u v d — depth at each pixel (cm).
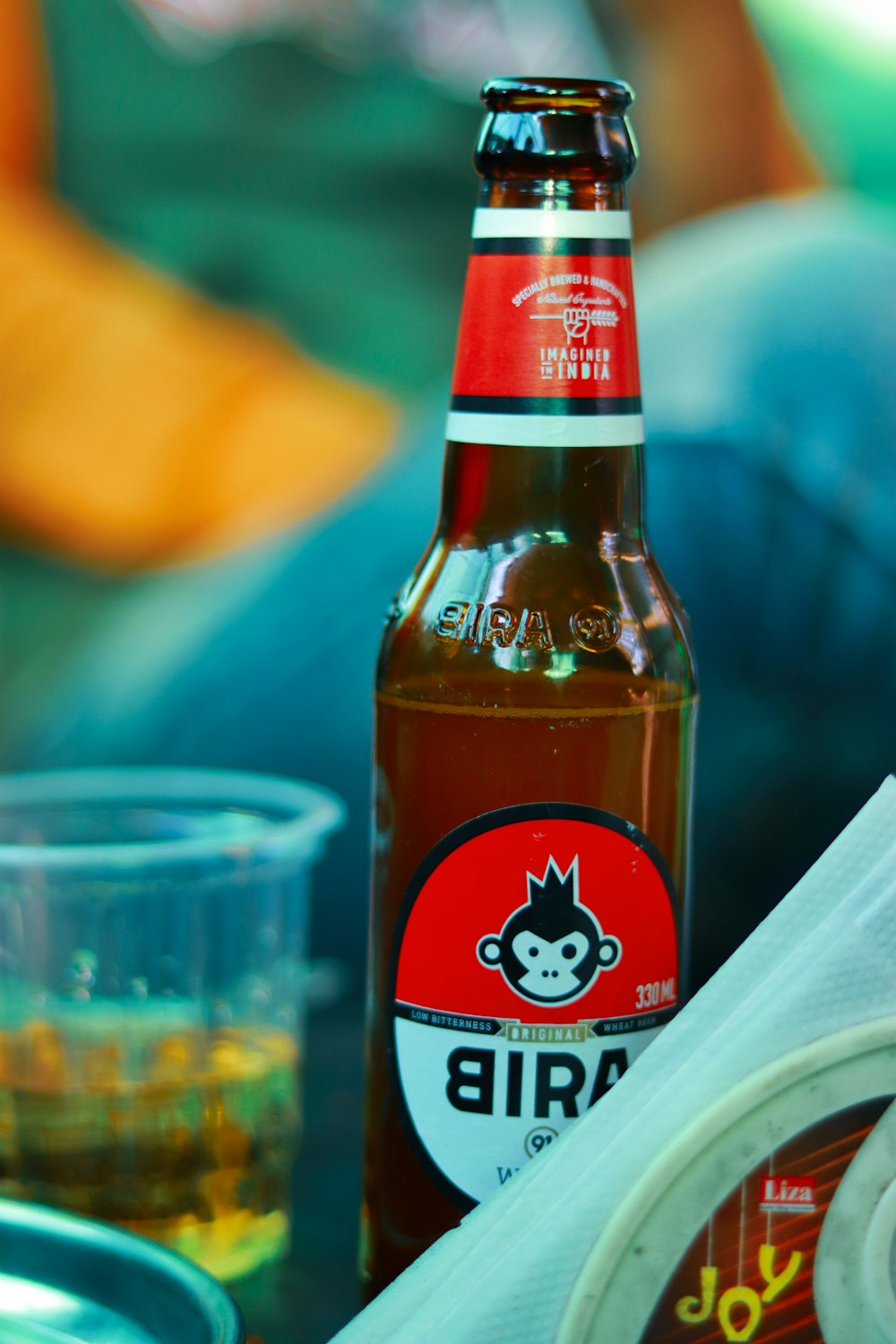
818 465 133
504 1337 74
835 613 134
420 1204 79
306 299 159
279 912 83
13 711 159
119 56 154
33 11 152
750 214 151
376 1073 80
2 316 159
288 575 149
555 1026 78
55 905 81
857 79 152
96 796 88
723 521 133
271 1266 82
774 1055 74
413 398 159
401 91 156
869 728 135
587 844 78
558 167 78
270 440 159
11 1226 77
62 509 160
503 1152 78
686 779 80
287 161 157
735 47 154
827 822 137
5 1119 81
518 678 78
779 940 75
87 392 158
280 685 147
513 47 155
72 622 160
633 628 79
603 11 153
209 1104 81
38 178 157
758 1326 74
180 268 159
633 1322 74
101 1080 81
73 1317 76
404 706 79
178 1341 75
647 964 78
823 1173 74
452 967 78
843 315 137
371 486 151
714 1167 74
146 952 81
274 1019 83
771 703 135
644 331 142
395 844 79
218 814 88
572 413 79
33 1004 81
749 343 137
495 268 79
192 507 158
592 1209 74
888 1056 74
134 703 154
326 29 154
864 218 149
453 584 79
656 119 155
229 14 153
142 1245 77
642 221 154
